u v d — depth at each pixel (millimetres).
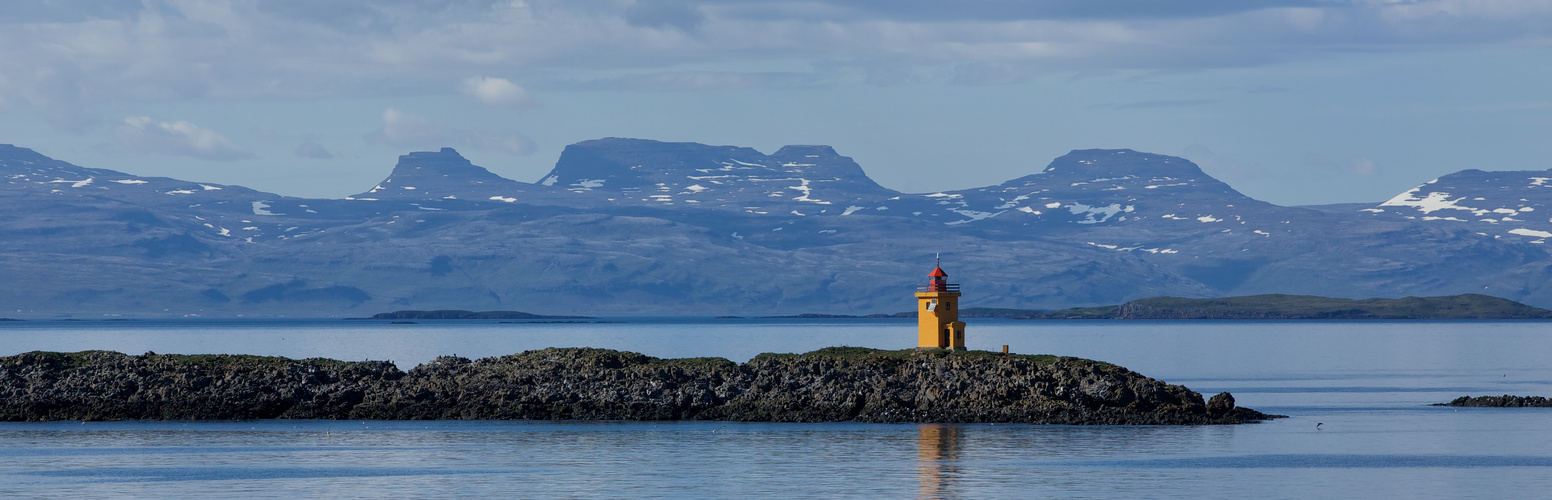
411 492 196000
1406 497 191625
